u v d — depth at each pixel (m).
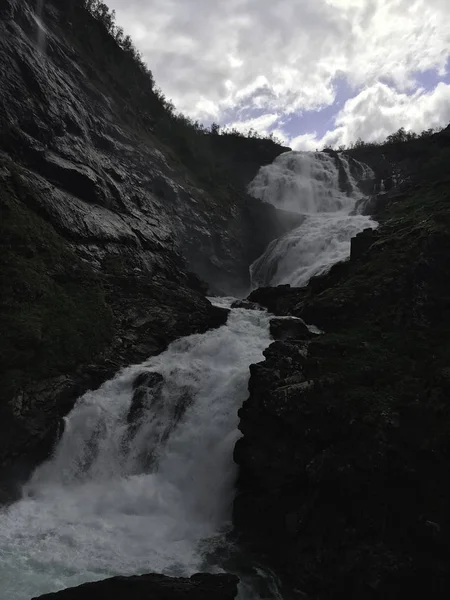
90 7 66.50
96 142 43.69
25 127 34.72
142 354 26.28
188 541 16.86
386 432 16.45
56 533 16.59
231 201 56.72
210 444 20.83
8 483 19.19
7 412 20.17
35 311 24.41
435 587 13.75
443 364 19.22
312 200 65.31
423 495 15.25
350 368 19.73
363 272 27.58
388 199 48.50
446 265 25.12
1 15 39.50
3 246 26.05
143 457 21.30
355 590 14.09
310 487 16.52
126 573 14.64
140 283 30.84
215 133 84.69
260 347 25.73
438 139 63.16
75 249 30.30
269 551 16.20
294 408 17.84
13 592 13.28
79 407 22.42
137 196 41.81
